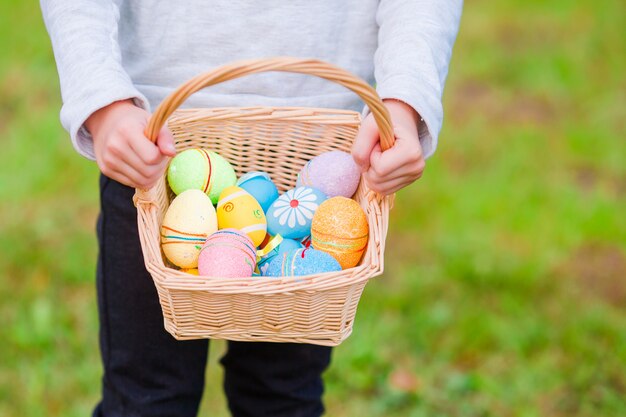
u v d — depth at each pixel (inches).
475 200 125.8
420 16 56.7
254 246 57.6
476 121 148.4
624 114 151.9
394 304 106.0
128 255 62.0
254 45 58.9
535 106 154.5
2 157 130.0
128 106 50.9
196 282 49.3
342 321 52.9
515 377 97.1
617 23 186.7
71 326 101.1
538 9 194.4
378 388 95.6
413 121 53.3
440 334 102.6
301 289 49.4
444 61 56.7
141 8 58.4
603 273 113.4
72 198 123.3
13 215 118.7
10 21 170.7
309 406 70.1
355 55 61.2
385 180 52.0
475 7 195.3
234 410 71.5
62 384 93.5
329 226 57.2
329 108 62.4
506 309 106.2
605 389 95.4
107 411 66.4
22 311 102.7
